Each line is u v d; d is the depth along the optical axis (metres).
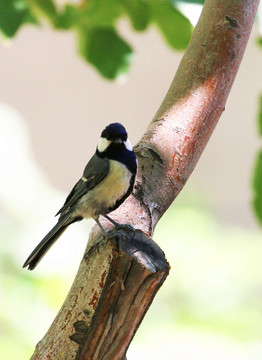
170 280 13.32
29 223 12.36
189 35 8.25
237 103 25.73
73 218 7.66
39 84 24.47
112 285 5.54
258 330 11.70
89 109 24.69
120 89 25.09
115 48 8.48
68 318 6.00
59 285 10.80
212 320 11.84
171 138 7.33
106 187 7.28
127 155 7.27
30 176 13.52
